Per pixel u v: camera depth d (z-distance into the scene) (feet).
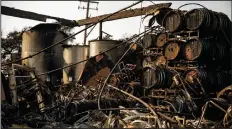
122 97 44.80
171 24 56.90
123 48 75.41
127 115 31.40
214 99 40.96
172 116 32.55
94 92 48.93
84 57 81.15
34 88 41.42
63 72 81.56
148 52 69.15
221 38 57.36
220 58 55.26
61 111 36.76
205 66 55.57
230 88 44.37
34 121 32.60
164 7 60.49
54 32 79.66
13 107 36.17
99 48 75.72
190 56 54.24
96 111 33.86
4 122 31.07
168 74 52.26
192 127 28.60
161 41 63.67
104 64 72.08
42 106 39.83
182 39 55.83
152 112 29.53
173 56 56.13
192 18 54.65
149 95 54.03
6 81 40.06
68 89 54.65
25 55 78.13
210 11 54.60
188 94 44.88
